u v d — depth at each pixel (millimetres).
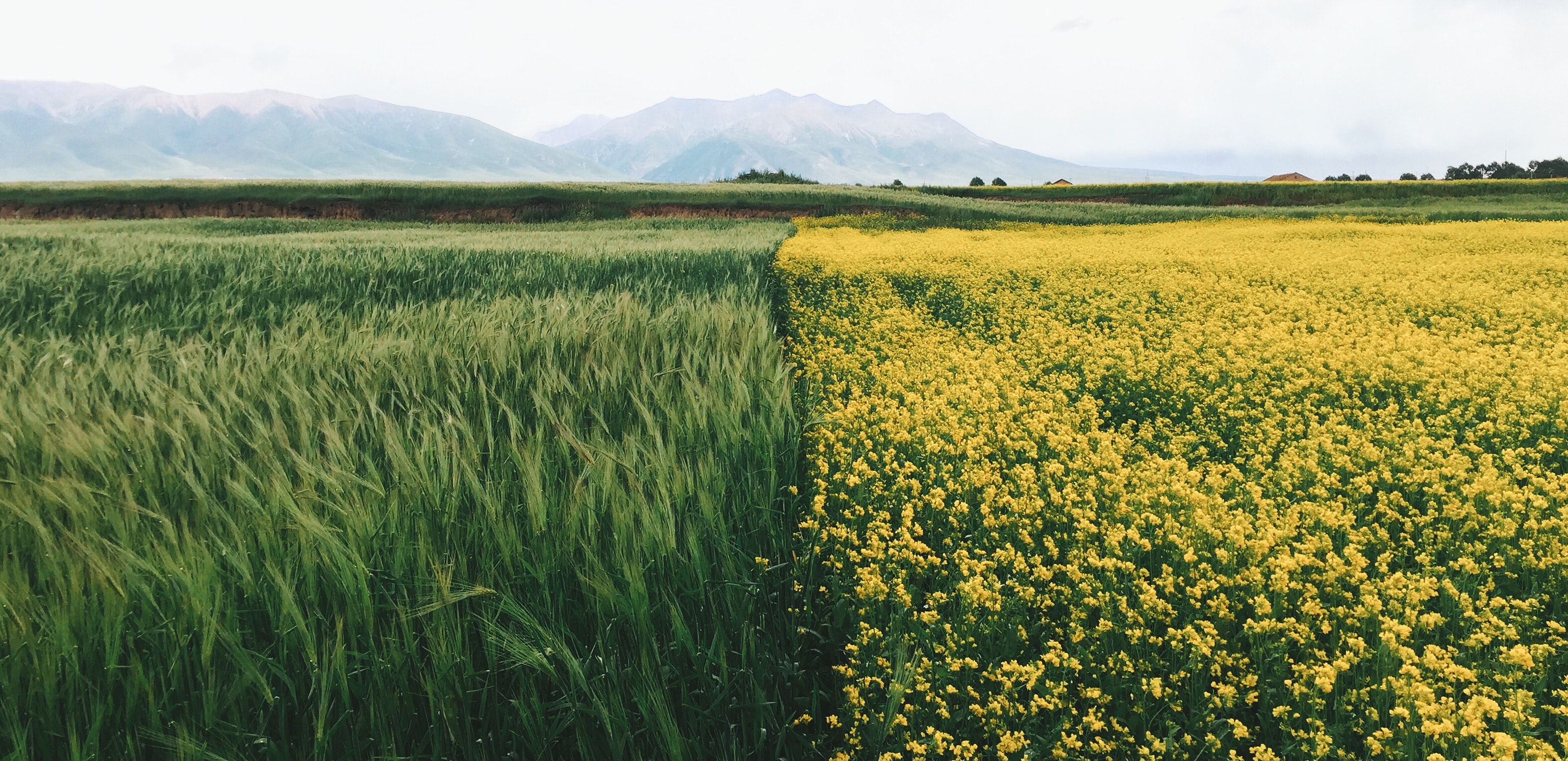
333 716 1846
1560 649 2492
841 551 2811
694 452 3246
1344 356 6035
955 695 2309
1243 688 2264
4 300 7148
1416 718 1972
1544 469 3990
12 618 1783
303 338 4875
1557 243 16297
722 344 5020
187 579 1873
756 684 2105
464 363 4309
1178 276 11328
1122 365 6129
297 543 2137
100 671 1791
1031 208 39844
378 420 3115
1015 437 4336
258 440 2844
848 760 1969
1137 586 2682
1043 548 3125
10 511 2188
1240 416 4895
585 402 3684
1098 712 2158
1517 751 1955
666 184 50375
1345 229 22078
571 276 10102
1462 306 8586
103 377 4039
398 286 9516
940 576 2811
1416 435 4426
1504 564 2938
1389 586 2666
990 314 9141
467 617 2064
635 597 2102
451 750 1869
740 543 2713
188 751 1610
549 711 2014
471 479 2477
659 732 1869
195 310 7113
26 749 1645
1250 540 2951
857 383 5699
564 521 2393
